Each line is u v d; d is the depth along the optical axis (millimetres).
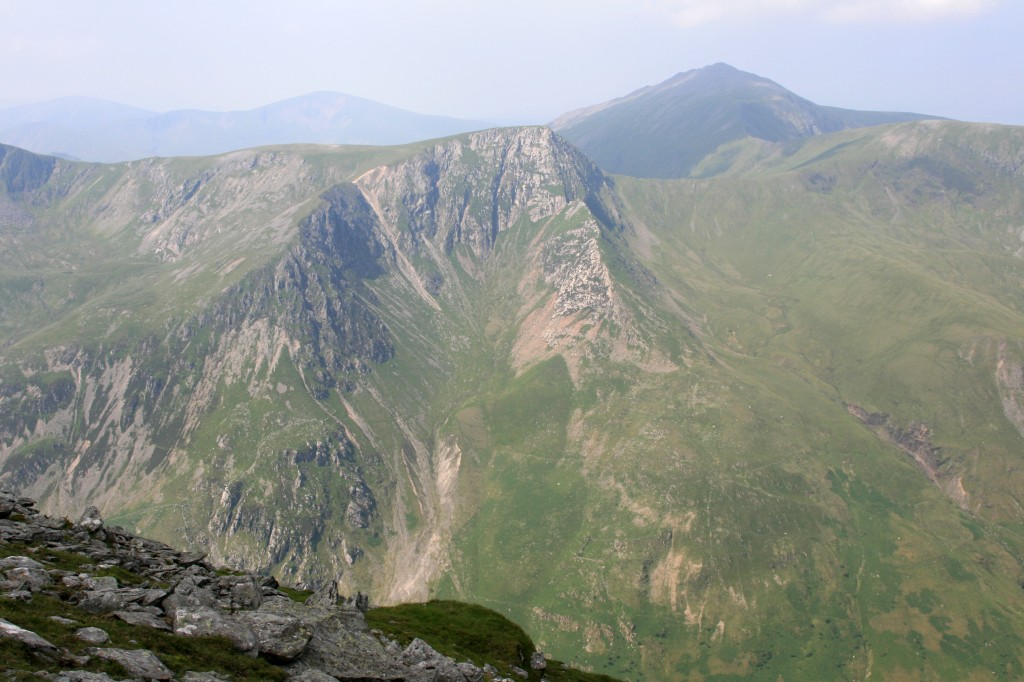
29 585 42312
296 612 54000
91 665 33250
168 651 38656
